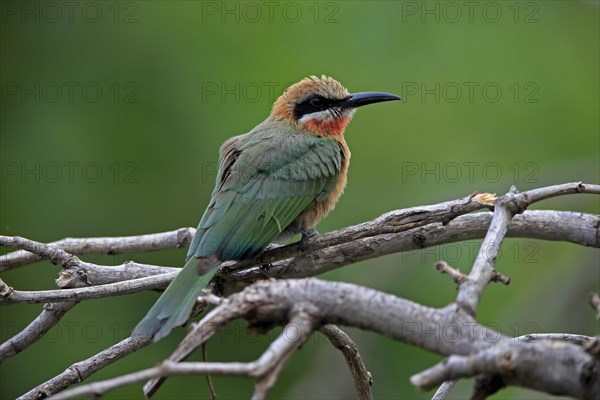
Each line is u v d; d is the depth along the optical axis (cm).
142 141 1341
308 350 1302
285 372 1300
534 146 1410
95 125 1341
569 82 1430
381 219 775
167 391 1224
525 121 1426
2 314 1267
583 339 644
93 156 1327
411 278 1307
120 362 1227
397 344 1244
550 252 1316
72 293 714
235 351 1280
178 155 1341
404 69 1434
